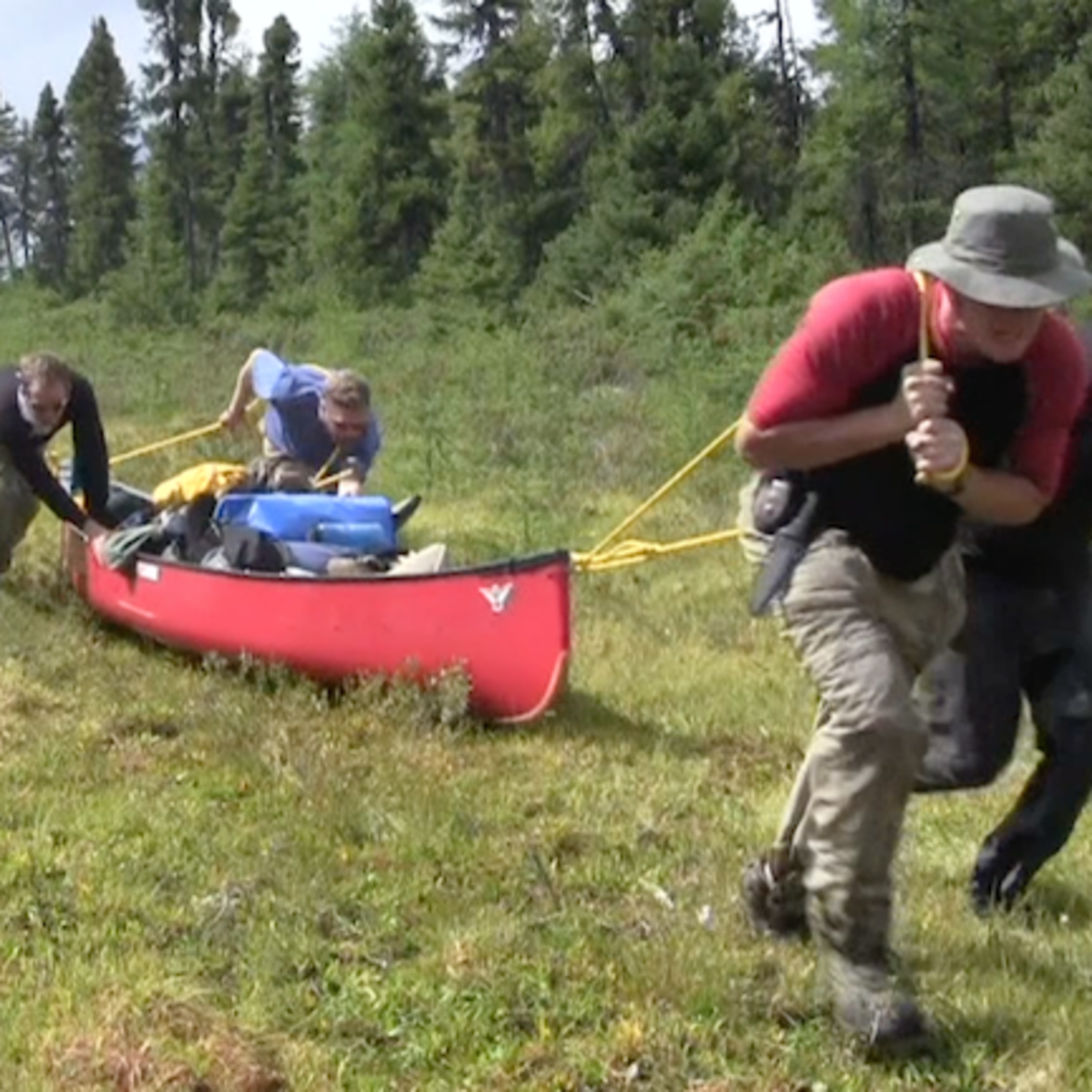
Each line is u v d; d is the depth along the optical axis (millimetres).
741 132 45438
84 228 80188
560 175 53438
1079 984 4898
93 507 9195
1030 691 5414
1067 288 3986
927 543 4363
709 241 27188
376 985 4762
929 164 46469
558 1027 4539
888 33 45969
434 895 5434
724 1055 4438
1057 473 4359
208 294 52188
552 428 17984
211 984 4773
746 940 5043
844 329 4137
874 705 4254
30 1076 4203
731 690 8297
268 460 9203
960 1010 4617
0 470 9102
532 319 31234
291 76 76188
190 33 73625
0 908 5215
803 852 4641
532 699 7418
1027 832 5312
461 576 7438
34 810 6082
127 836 5859
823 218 42688
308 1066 4316
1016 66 48031
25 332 40469
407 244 53219
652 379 21453
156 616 8359
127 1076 4211
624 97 53719
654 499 7664
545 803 6457
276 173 68188
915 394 4070
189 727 7172
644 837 6082
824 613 4344
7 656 8156
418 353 27328
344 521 8422
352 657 7602
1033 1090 4293
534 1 55281
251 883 5422
